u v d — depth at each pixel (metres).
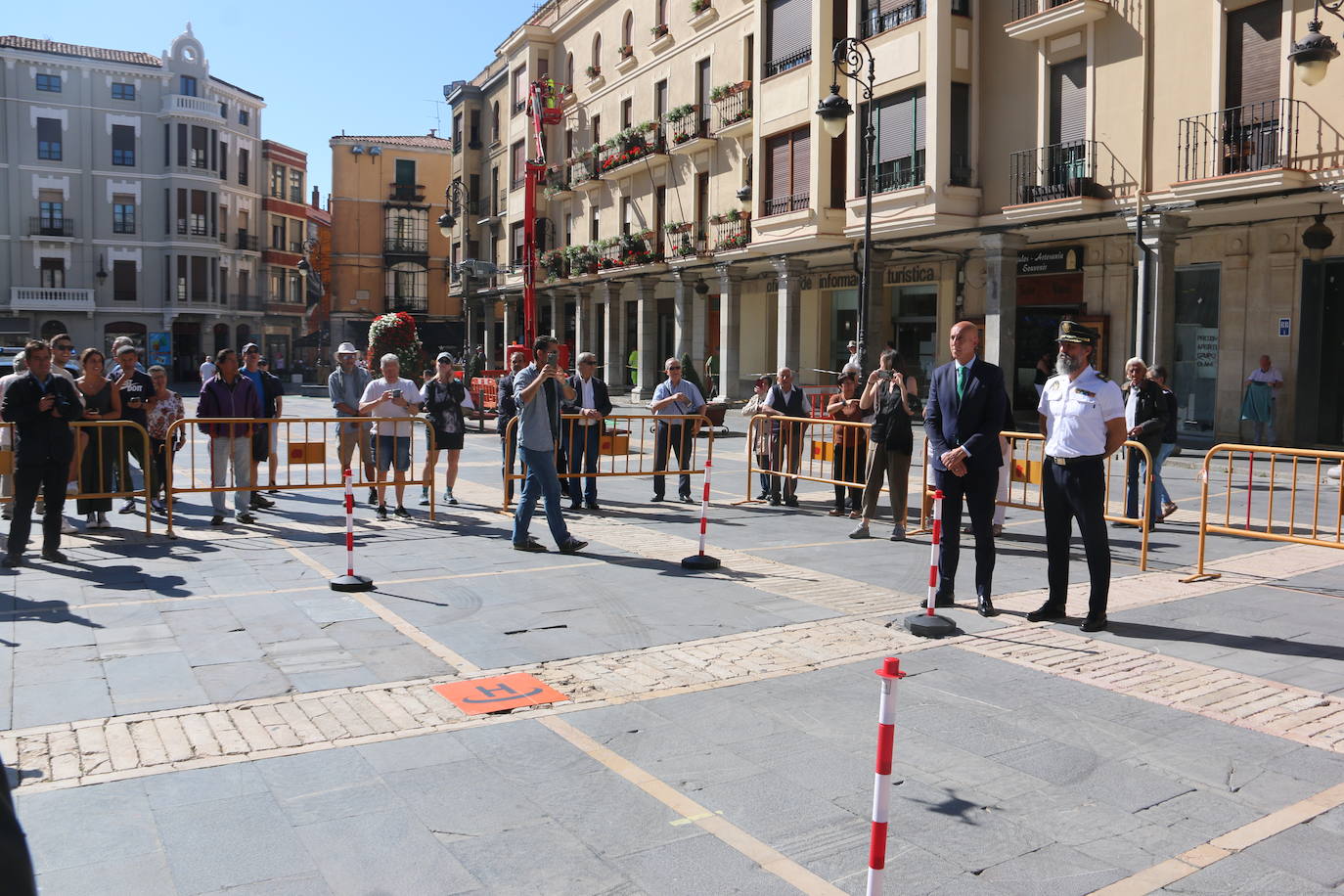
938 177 21.06
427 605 7.34
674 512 12.23
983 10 21.48
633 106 36.31
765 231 26.88
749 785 4.32
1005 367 21.52
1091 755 4.70
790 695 5.48
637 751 4.69
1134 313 21.09
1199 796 4.28
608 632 6.69
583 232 40.69
